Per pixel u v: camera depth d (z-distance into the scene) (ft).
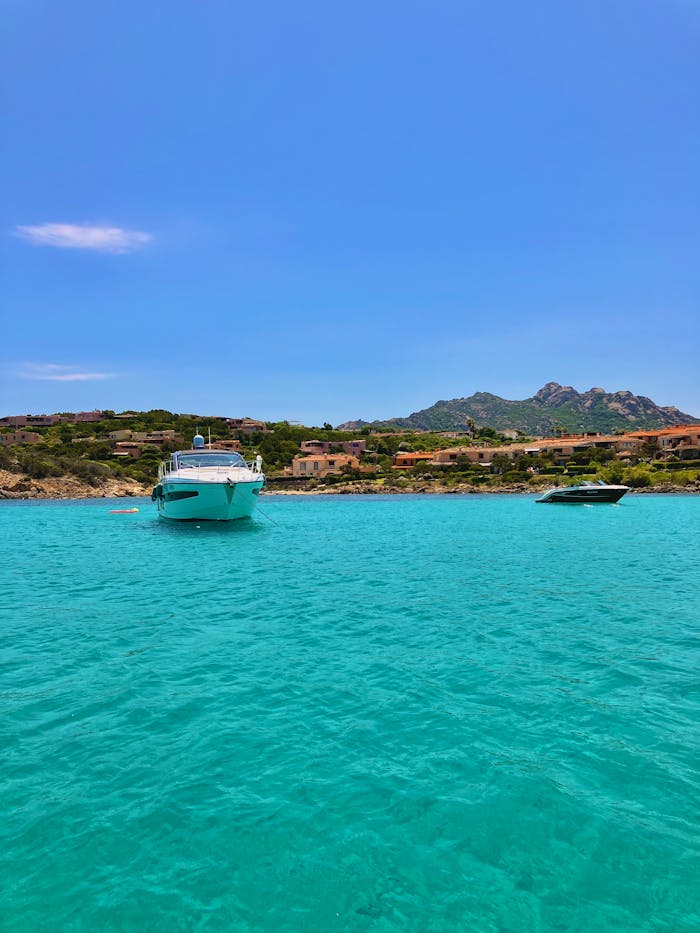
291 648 41.55
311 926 16.40
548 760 25.14
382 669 36.96
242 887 17.90
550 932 16.14
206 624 48.49
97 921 16.57
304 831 20.47
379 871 18.52
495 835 20.20
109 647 42.09
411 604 55.57
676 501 253.44
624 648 41.22
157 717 29.78
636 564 80.28
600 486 235.81
